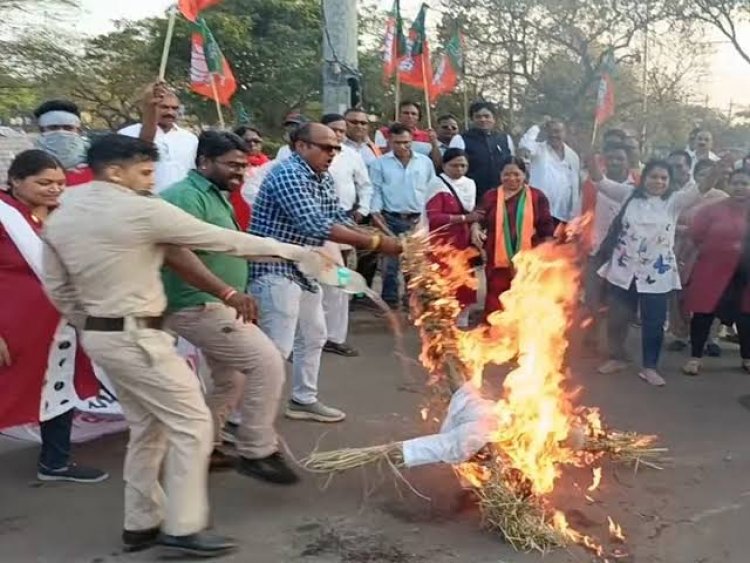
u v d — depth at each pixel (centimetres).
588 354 688
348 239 431
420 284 437
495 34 1373
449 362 431
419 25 921
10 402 407
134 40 2281
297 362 520
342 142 706
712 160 716
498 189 657
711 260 627
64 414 429
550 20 1316
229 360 408
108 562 350
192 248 336
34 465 457
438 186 675
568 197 746
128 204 324
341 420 525
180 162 557
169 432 341
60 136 495
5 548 362
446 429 401
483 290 923
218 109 732
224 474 439
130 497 355
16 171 415
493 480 378
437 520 390
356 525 384
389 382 610
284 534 374
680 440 499
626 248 621
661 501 414
